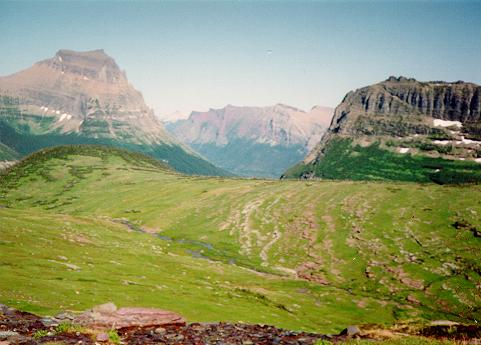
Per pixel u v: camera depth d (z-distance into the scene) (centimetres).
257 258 13688
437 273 10888
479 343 2441
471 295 9625
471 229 12812
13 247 6825
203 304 5747
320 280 11475
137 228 18212
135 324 2817
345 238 14138
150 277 7300
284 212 17838
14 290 4003
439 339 2622
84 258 7506
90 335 2378
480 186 17312
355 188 19825
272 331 2964
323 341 2503
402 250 12506
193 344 2441
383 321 7888
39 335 2320
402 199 16838
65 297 4166
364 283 10981
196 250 14488
